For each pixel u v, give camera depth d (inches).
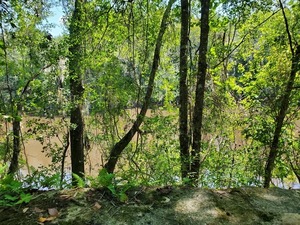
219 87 386.3
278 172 371.2
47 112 395.5
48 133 409.7
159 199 83.0
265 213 79.4
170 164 295.1
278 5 321.7
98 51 379.9
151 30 387.2
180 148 319.0
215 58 373.1
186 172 263.3
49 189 94.4
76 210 76.3
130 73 414.9
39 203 80.1
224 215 76.9
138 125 366.9
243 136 369.4
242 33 396.2
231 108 392.8
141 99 409.1
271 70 361.4
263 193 91.6
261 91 371.2
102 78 395.9
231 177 269.6
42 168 411.8
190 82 342.0
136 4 358.9
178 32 401.4
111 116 434.0
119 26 382.6
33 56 374.6
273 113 351.9
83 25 364.5
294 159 364.2
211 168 294.4
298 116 356.8
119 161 409.1
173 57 429.4
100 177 89.7
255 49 403.5
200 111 300.7
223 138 378.6
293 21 339.6
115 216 74.0
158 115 393.7
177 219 73.9
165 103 430.9
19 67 410.6
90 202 80.3
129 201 81.5
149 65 405.7
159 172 274.5
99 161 521.0
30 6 326.3
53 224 70.2
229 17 319.0
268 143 335.9
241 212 79.1
